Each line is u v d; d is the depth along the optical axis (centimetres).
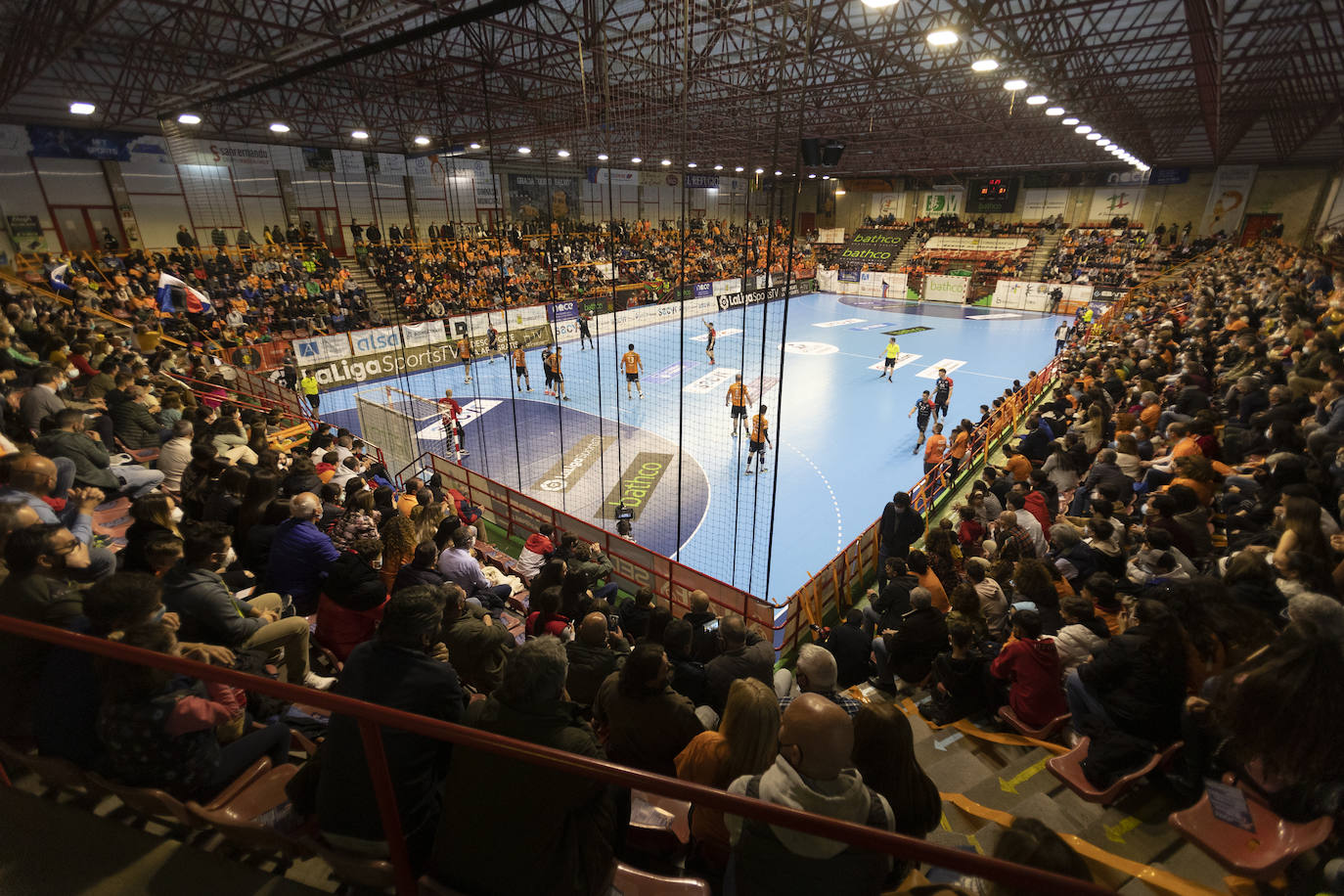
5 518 349
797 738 199
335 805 226
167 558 391
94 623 260
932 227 4925
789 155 3281
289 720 374
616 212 4312
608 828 225
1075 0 1166
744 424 1459
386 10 1009
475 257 3206
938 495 1273
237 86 1791
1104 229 4269
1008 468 1050
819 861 196
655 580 930
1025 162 4138
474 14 567
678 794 158
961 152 3744
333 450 1054
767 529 1289
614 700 349
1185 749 347
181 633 377
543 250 3484
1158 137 3269
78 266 2159
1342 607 300
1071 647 461
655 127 2459
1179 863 300
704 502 1402
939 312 3875
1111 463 894
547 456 1666
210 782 269
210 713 259
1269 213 3769
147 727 247
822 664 384
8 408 834
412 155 2933
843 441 1752
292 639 427
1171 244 4019
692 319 3641
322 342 2277
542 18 1638
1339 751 266
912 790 266
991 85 2019
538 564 892
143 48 1695
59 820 252
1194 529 634
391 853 209
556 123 2262
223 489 622
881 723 268
